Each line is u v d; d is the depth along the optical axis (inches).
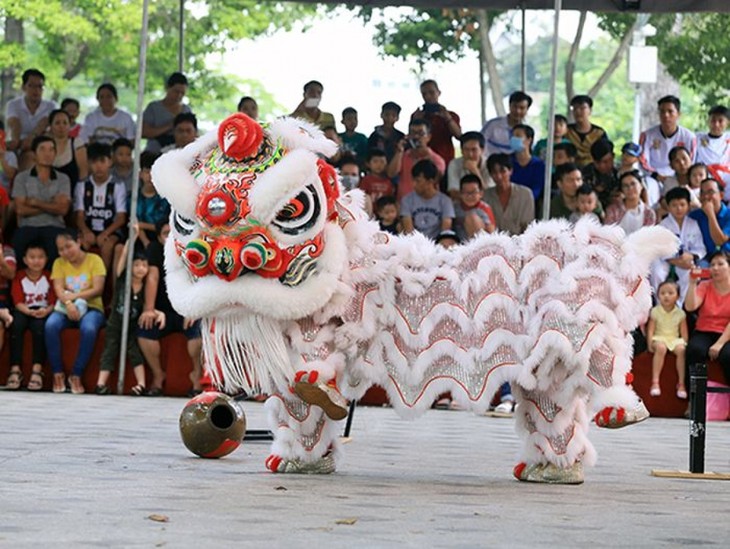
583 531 251.8
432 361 321.1
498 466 369.1
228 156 304.2
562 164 627.5
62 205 626.2
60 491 286.0
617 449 436.5
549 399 327.3
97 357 609.0
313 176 303.0
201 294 301.0
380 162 649.6
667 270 611.5
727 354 581.3
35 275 610.9
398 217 623.8
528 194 621.6
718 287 589.6
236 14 1229.1
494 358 319.0
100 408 521.0
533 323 315.6
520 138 651.5
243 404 566.9
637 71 1028.5
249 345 306.2
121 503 270.1
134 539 226.8
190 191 303.7
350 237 316.2
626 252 319.6
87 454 361.4
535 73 1413.6
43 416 475.8
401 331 320.8
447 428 494.3
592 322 313.1
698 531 257.3
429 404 321.7
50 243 624.4
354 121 693.3
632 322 320.2
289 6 1249.4
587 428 334.6
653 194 676.1
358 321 316.5
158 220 615.8
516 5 667.4
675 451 434.6
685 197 618.8
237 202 298.5
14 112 692.7
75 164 650.2
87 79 1246.9
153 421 469.4
